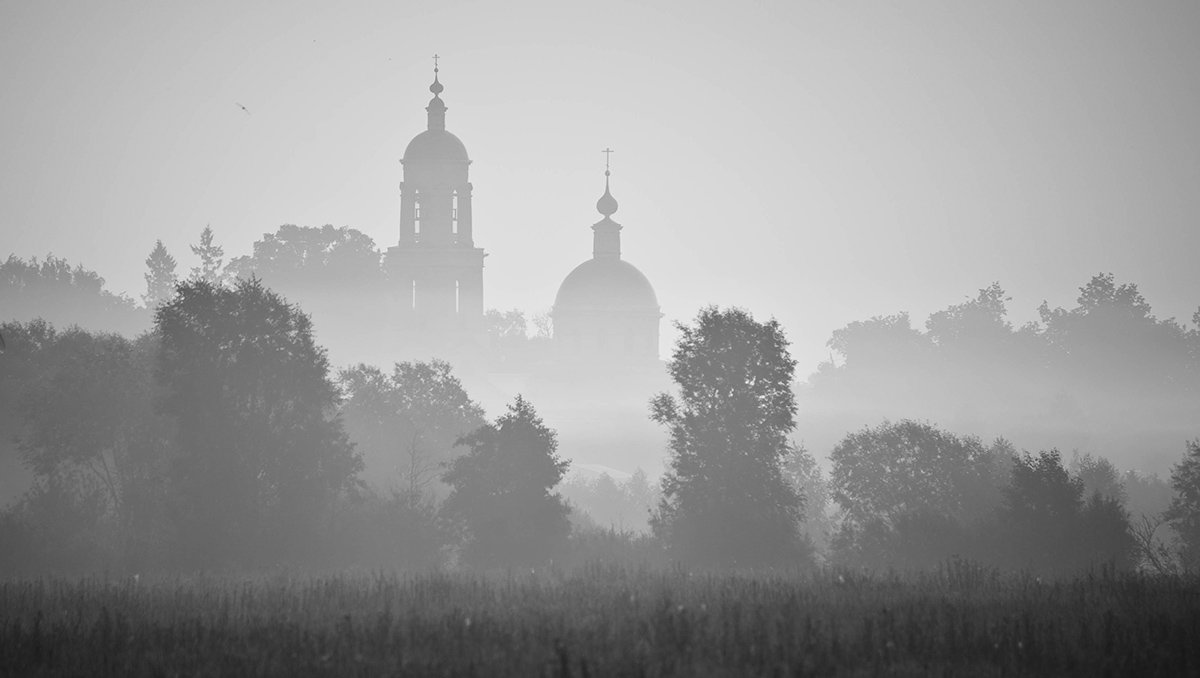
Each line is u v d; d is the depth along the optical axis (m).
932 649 118.44
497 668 107.56
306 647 116.88
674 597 151.38
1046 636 123.06
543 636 119.38
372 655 114.38
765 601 146.62
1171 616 139.38
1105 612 137.00
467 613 136.00
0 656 119.44
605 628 121.38
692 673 106.31
